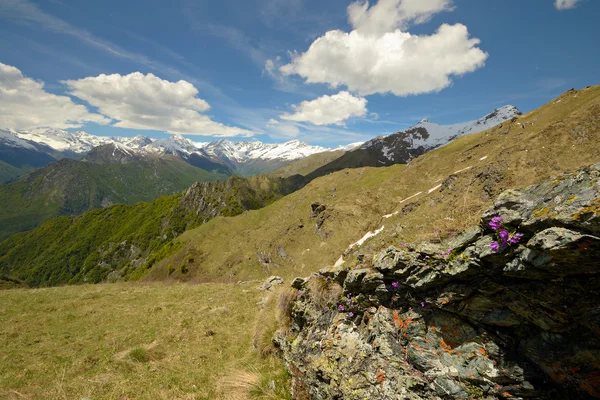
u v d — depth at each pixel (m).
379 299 8.70
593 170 5.21
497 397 5.95
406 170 112.31
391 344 7.86
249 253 114.62
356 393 7.79
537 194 5.74
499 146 87.56
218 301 24.73
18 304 23.77
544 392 5.48
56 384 12.26
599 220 4.35
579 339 5.12
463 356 6.58
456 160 99.06
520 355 5.91
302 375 10.26
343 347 9.06
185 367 13.88
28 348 16.08
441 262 6.97
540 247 4.97
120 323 20.00
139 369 13.64
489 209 6.30
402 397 6.91
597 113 55.78
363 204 103.50
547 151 55.66
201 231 137.00
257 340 15.02
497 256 5.79
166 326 19.19
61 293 27.94
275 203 145.75
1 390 11.88
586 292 4.88
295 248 104.75
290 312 13.48
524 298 5.64
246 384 11.52
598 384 4.91
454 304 6.79
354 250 62.41
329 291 11.12
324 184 138.12
